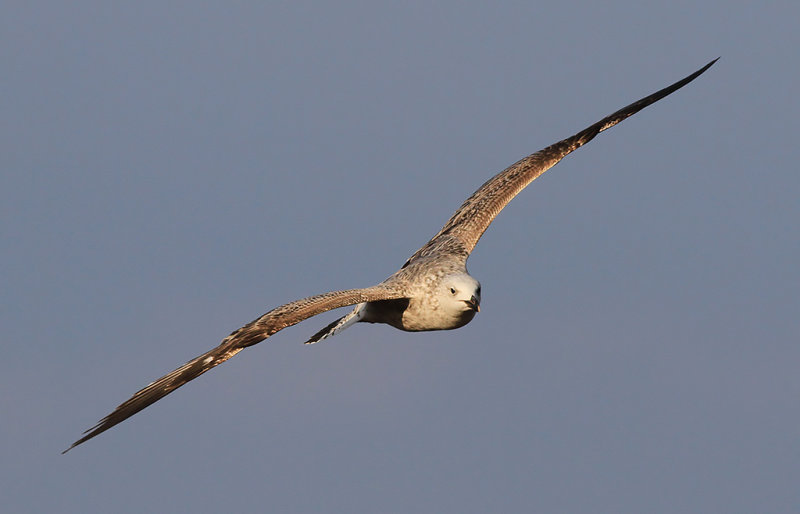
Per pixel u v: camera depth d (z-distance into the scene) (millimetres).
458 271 15969
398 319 16266
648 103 19141
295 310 14086
